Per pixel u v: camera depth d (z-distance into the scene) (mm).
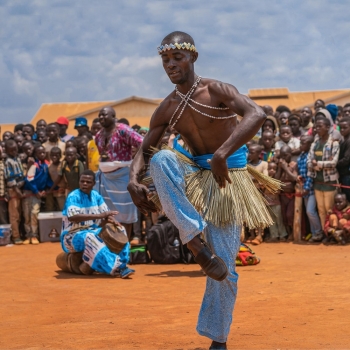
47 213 19438
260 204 6172
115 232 12648
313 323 7547
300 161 17172
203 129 6035
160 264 14180
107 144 13969
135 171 6324
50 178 19516
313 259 13914
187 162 6105
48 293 10570
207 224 5988
